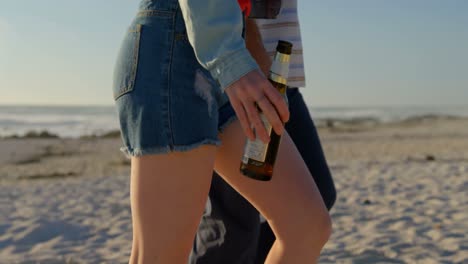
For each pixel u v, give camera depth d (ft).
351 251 12.28
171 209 4.29
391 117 161.48
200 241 7.25
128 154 4.46
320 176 6.48
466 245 12.35
